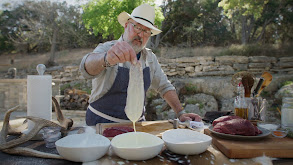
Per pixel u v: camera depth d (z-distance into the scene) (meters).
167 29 17.66
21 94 6.45
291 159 1.15
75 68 9.90
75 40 18.02
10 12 19.53
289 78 7.43
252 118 1.81
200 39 18.48
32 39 17.50
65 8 17.06
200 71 8.62
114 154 1.12
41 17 16.94
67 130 1.58
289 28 16.77
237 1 11.89
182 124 1.80
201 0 16.78
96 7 8.35
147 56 2.22
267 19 16.05
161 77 2.37
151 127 1.71
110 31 8.71
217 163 1.07
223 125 1.38
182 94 7.17
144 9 1.86
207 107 6.54
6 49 19.52
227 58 8.77
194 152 1.11
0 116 5.57
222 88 7.11
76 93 7.50
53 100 1.49
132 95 1.32
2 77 11.37
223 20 19.36
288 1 14.86
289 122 1.54
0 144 1.10
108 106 2.05
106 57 1.47
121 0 8.14
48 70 10.42
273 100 6.67
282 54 10.45
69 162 1.04
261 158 1.13
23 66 14.87
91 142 1.09
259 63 8.64
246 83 1.82
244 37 15.35
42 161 1.04
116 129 1.44
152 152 1.03
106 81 1.98
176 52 11.43
